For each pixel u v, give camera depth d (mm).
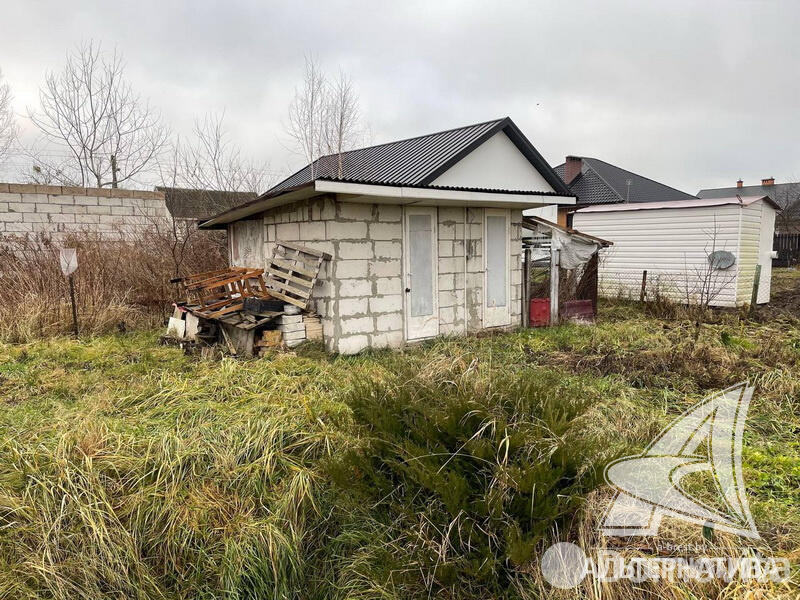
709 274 11945
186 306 7098
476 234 8531
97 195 11492
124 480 3410
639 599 2490
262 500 3410
